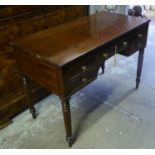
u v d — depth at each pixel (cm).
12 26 159
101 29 163
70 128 149
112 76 238
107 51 149
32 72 144
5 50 161
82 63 132
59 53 129
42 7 174
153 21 396
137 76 210
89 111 191
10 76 172
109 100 203
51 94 213
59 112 192
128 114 185
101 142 160
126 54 180
